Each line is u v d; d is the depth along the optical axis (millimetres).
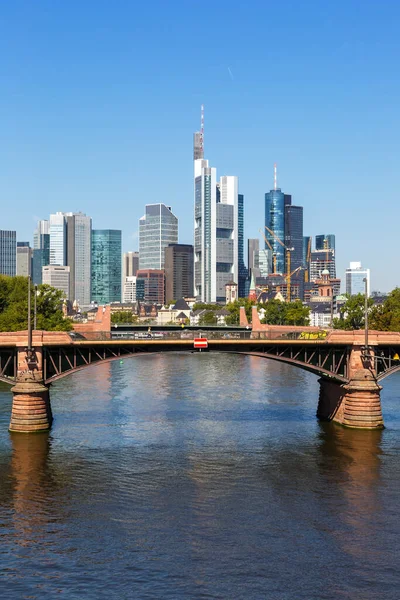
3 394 128125
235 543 57500
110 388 141000
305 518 63031
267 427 99312
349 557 55094
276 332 106000
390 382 148625
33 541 57750
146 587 50031
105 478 74188
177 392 135000
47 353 97688
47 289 167375
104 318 186500
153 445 88188
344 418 100000
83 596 48719
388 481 73562
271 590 49750
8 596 48656
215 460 81312
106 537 58594
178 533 59531
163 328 185000
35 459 81188
